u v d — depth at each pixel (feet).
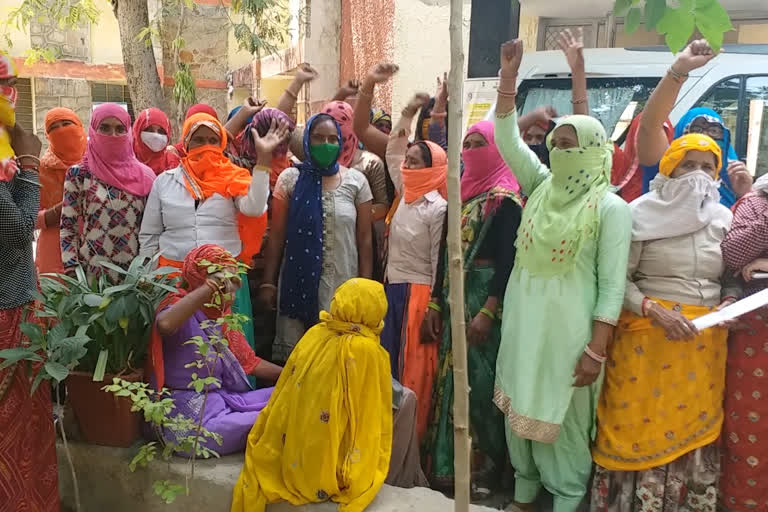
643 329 7.77
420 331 9.87
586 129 7.59
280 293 10.91
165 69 25.67
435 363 9.86
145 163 12.24
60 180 12.30
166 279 9.17
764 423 7.63
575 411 8.08
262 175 10.00
